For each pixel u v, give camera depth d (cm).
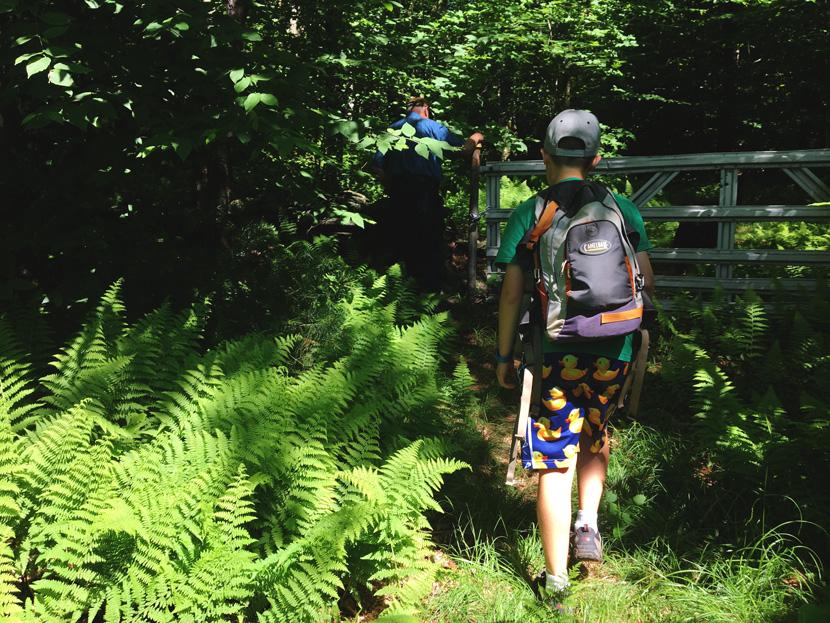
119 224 502
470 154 652
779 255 578
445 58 696
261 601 262
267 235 528
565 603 272
